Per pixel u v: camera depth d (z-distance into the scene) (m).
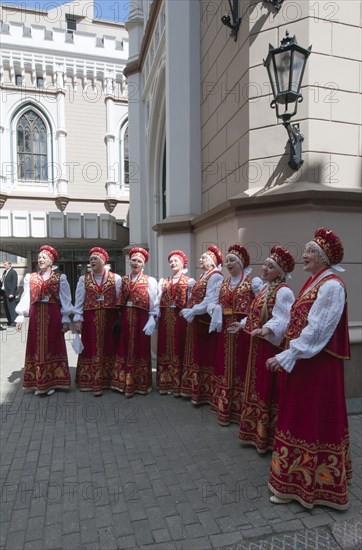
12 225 11.19
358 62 4.26
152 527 2.32
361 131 4.29
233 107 4.78
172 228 5.83
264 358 3.14
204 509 2.48
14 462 3.08
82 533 2.27
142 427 3.71
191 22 5.87
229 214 4.46
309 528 2.30
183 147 5.94
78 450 3.27
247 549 2.15
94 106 15.62
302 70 3.68
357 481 2.77
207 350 4.27
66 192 15.45
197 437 3.50
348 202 4.04
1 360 6.68
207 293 4.01
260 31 4.28
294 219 4.06
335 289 2.38
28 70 14.87
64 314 4.67
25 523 2.36
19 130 15.15
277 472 2.55
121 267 14.84
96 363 4.58
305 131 4.12
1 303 12.43
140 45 9.82
